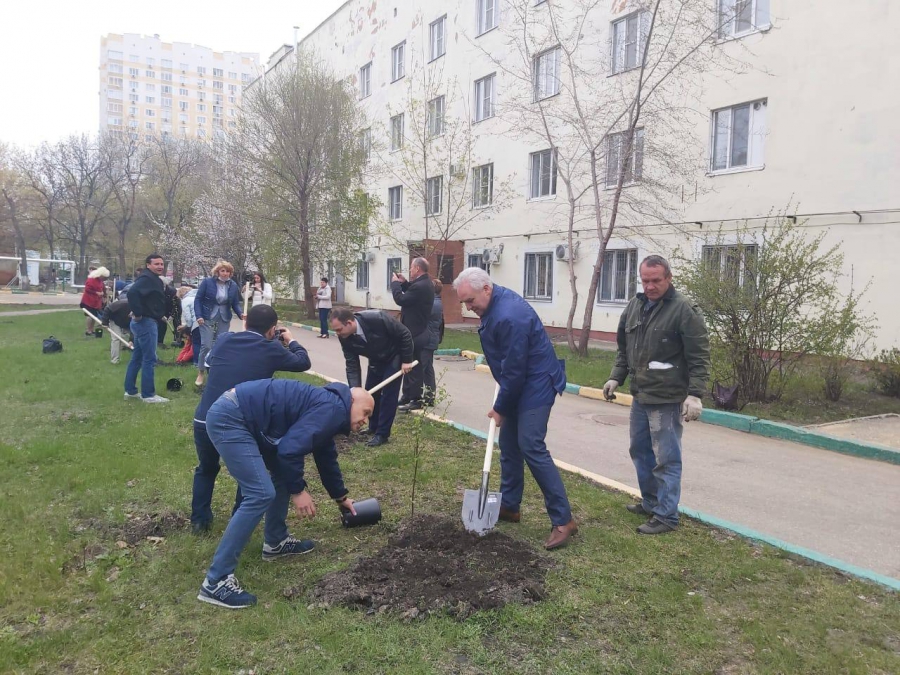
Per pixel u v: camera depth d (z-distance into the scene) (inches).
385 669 112.0
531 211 780.0
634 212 627.8
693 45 543.8
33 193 1898.4
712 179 559.5
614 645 120.0
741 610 134.0
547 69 736.3
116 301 462.9
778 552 163.3
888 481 235.3
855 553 169.0
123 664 113.0
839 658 116.2
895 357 387.2
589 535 172.2
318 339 714.8
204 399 163.9
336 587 137.3
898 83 438.0
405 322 317.1
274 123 933.8
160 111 4690.0
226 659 114.4
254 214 949.8
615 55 649.6
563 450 270.7
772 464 256.1
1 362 446.6
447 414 331.6
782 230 369.1
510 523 182.4
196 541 163.3
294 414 139.8
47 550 154.3
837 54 470.9
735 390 346.0
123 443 247.6
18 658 114.0
